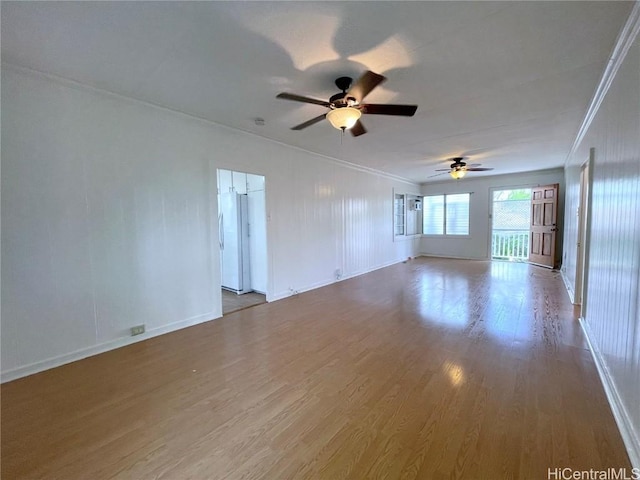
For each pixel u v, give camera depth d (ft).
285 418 6.08
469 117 11.18
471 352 8.87
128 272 9.77
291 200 15.64
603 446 5.18
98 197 9.06
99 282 9.14
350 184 20.25
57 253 8.33
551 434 5.48
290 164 15.49
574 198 15.14
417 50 6.86
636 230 5.54
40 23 5.85
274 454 5.15
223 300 15.02
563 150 16.53
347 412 6.24
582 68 7.62
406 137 13.85
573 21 5.84
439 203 29.48
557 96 9.32
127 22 5.86
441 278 19.49
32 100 7.82
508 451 5.10
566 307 13.02
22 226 7.77
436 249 29.76
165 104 10.05
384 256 24.43
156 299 10.50
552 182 23.17
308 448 5.27
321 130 12.82
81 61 7.34
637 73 5.68
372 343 9.63
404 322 11.50
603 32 6.16
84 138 8.74
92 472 4.83
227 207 16.93
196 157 11.48
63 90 8.32
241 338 10.22
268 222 14.43
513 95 9.29
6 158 7.50
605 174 8.18
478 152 16.98
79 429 5.82
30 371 7.90
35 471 4.86
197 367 8.22
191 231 11.43
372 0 5.28
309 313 12.81
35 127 7.89
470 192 27.45
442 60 7.29
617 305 6.59
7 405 6.59
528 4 5.40
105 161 9.18
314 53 6.99
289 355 8.90
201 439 5.53
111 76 8.11
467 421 5.88
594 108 9.73
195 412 6.30
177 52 6.96
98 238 9.09
